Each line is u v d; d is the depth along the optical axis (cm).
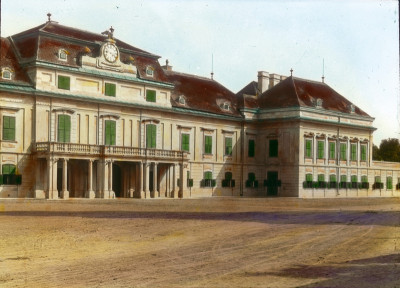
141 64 7231
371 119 9675
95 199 5912
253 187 8638
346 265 2089
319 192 8638
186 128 7744
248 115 8600
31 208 4609
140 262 2152
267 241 2800
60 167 6412
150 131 7231
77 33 6862
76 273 1927
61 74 6306
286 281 1778
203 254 2358
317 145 8612
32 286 1714
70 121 6388
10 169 5925
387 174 10112
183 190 7306
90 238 2848
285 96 8688
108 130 6750
